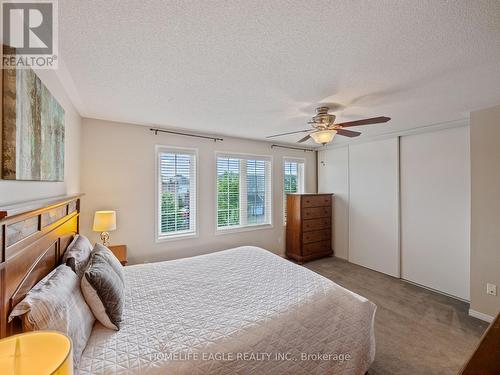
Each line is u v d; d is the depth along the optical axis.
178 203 3.62
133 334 1.26
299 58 1.56
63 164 1.94
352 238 4.41
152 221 3.37
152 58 1.56
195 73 1.77
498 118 2.43
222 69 1.71
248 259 2.46
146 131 3.32
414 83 1.92
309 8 1.11
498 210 2.43
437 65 1.64
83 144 2.92
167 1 1.07
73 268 1.47
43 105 1.41
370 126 3.34
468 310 2.71
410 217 3.55
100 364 1.05
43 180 1.43
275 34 1.31
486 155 2.51
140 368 1.05
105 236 2.83
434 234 3.28
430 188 3.33
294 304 1.57
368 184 4.14
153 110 2.64
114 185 3.11
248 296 1.69
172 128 3.47
